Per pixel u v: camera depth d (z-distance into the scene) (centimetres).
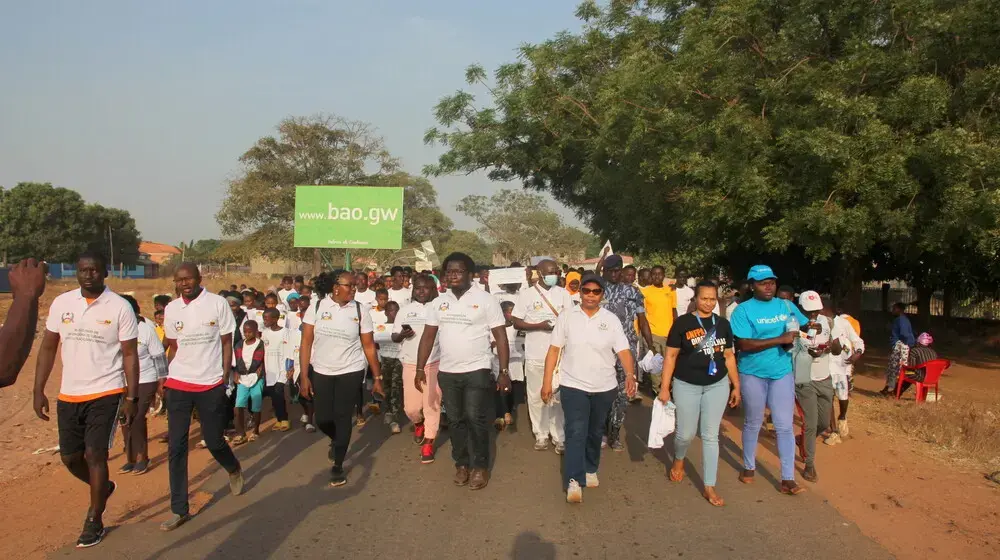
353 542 520
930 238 1098
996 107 1095
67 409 528
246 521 565
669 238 1791
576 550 505
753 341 632
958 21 1064
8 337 246
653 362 690
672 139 1292
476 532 540
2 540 530
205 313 592
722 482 671
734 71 1266
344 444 666
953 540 525
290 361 924
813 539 526
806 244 1158
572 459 610
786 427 636
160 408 1002
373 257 4809
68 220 6138
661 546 512
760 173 1176
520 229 7012
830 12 1200
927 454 782
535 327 773
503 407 912
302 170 4466
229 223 4472
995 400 1169
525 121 2106
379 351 938
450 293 675
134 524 561
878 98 1125
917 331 2091
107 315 532
